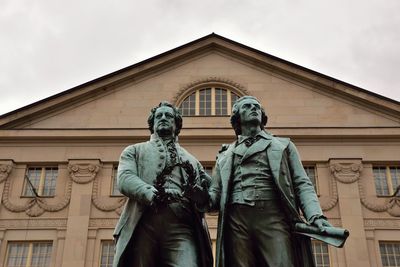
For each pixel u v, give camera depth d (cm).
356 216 2633
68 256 2573
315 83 3023
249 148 514
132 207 494
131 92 3052
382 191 2728
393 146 2812
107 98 3038
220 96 3045
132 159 525
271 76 3072
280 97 3014
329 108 2977
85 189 2741
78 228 2638
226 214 492
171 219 489
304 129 2838
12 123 2947
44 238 2634
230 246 489
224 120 2928
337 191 2700
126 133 2877
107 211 2686
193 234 496
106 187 2755
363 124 2920
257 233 484
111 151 2852
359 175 2738
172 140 548
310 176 2777
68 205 2708
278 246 475
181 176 520
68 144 2872
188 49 3109
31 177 2820
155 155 525
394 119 2920
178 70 3103
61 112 3000
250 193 491
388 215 2638
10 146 2873
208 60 3125
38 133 2870
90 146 2866
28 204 2708
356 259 2525
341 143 2825
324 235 456
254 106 540
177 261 479
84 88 3020
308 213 479
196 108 3008
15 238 2638
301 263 476
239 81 3061
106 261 2581
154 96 3038
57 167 2838
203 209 496
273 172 495
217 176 520
